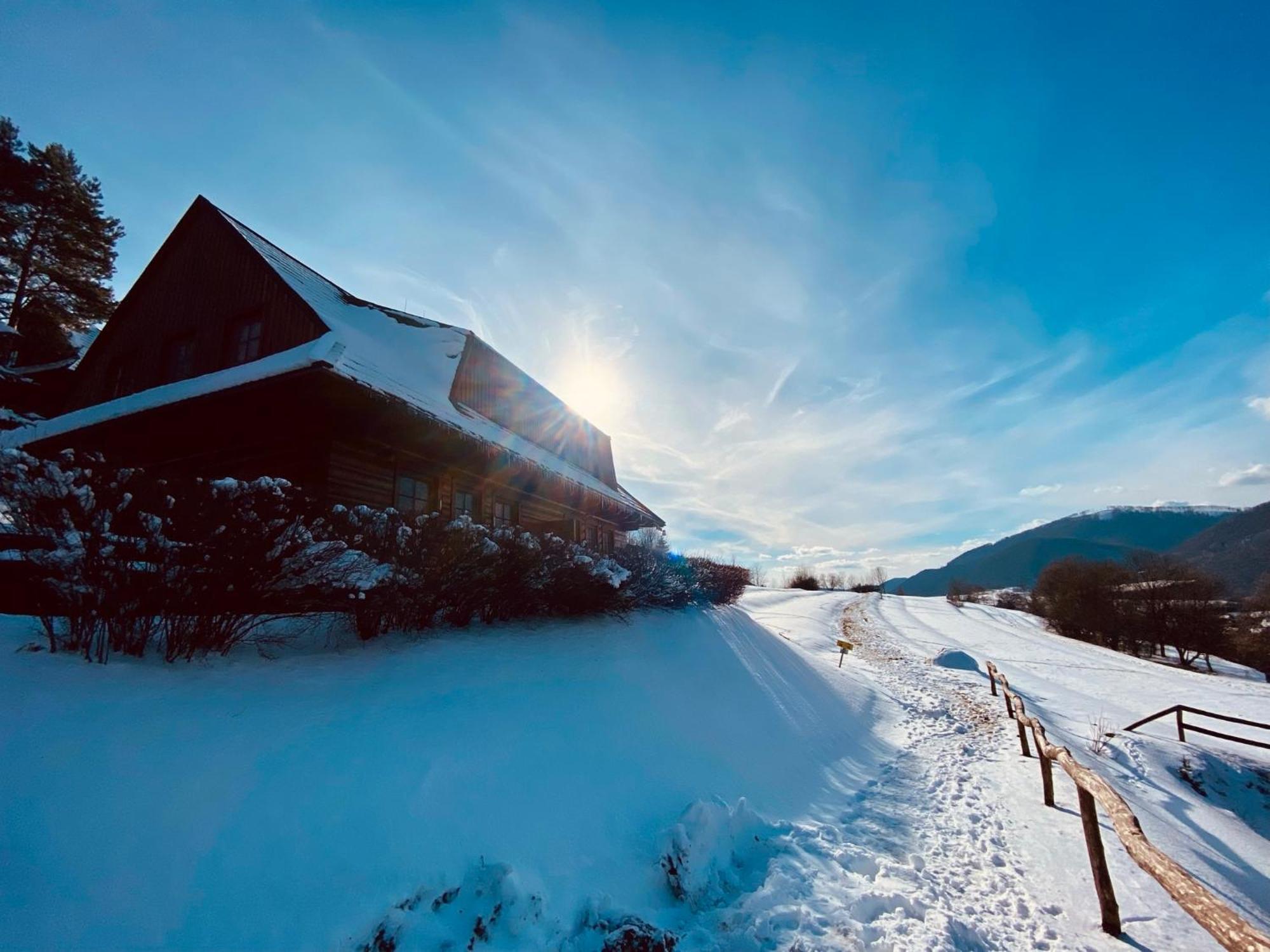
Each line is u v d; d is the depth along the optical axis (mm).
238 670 4426
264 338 9172
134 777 3008
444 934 2816
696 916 3527
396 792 3533
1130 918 4016
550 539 7828
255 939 2498
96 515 3787
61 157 23625
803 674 10945
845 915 3570
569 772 4461
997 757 8086
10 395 16047
